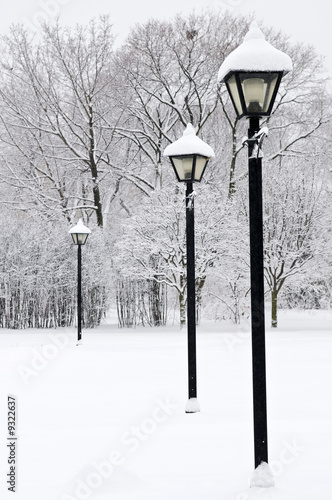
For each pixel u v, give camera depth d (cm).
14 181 3041
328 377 967
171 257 2406
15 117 2942
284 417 669
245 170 2873
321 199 2445
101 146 3075
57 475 471
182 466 490
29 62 2781
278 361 1191
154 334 2048
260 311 461
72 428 644
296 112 2894
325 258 2448
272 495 406
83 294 2453
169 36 2702
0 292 2394
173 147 796
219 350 1465
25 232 2459
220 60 2697
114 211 3378
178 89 2838
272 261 2367
